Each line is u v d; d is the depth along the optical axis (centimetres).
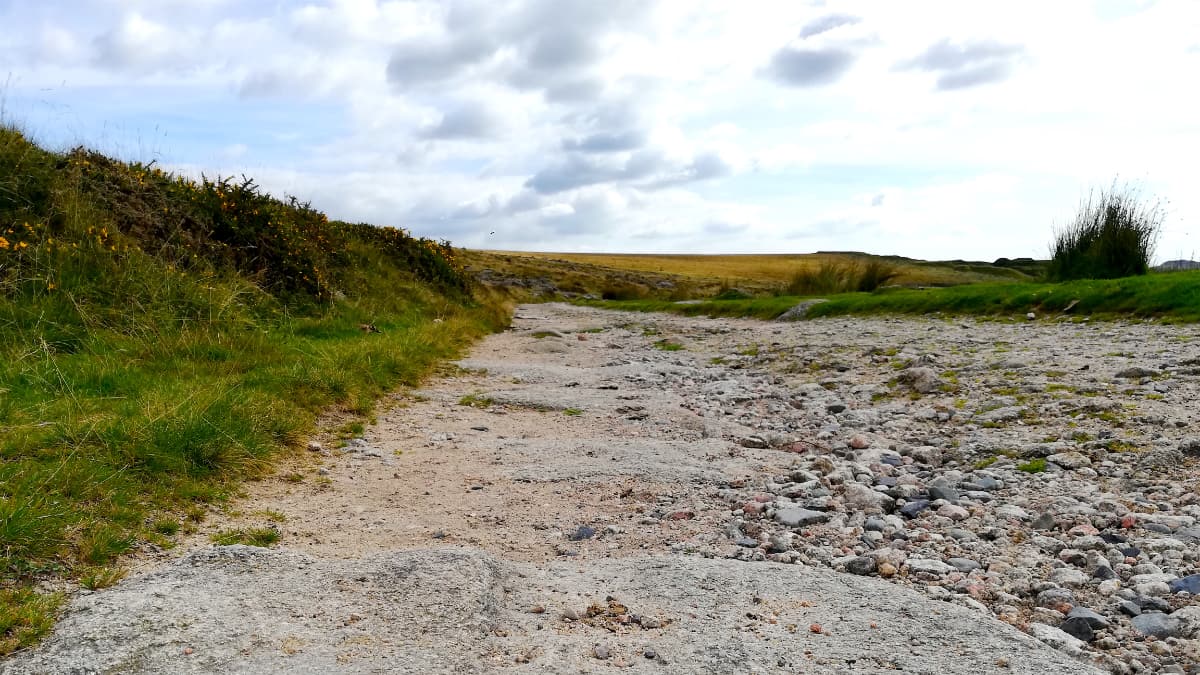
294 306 1188
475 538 437
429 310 1620
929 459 589
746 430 694
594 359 1261
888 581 369
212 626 291
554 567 383
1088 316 1276
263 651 275
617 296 4131
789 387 941
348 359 861
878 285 2556
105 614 296
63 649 273
